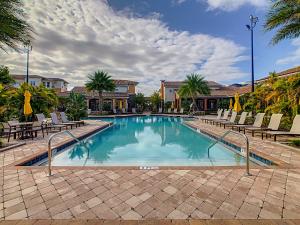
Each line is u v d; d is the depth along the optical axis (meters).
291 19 7.90
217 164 6.92
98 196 3.62
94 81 32.44
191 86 32.50
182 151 9.27
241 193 3.71
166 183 4.19
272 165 5.76
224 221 2.85
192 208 3.21
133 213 3.08
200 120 21.80
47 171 4.92
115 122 22.86
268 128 9.84
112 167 5.22
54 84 46.62
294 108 9.75
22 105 12.07
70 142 9.35
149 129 17.34
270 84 16.03
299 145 7.71
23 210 3.16
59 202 3.41
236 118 15.09
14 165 5.41
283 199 3.47
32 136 9.78
